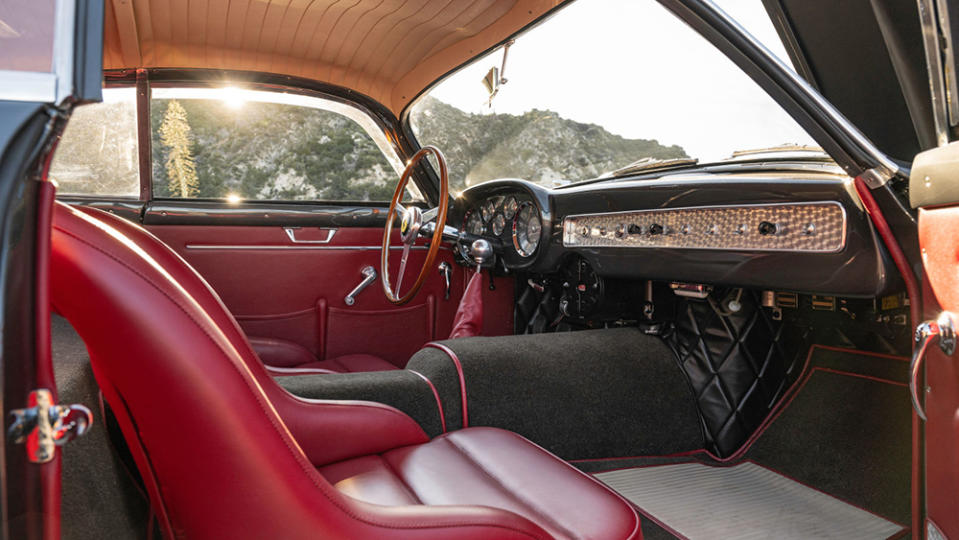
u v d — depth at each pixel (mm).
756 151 1936
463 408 1573
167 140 2396
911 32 1273
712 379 1983
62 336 892
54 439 385
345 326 2580
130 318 522
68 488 537
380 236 2615
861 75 1466
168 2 1991
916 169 916
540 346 1808
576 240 2180
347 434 1159
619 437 1833
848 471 1709
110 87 2266
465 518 741
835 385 1940
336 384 1320
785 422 1941
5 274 335
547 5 1859
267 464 590
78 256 512
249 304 2432
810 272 1436
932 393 911
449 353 1632
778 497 1646
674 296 2111
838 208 1353
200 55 2307
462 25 2094
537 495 1031
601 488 1070
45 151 363
